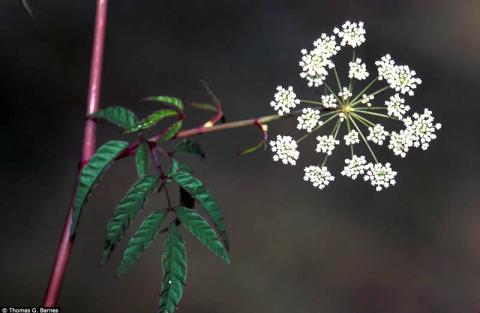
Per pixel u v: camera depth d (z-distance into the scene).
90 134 0.80
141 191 0.78
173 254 0.78
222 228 0.78
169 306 0.77
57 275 0.77
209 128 0.82
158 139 0.81
